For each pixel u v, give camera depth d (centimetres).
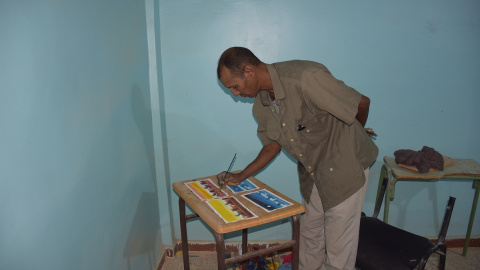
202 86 201
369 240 166
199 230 228
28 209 79
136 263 166
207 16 191
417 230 232
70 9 99
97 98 118
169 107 204
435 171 186
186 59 196
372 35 196
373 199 226
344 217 144
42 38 85
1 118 70
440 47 200
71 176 99
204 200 137
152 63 184
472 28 197
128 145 152
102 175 123
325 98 121
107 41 127
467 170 188
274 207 130
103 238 124
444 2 193
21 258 76
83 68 107
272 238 231
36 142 82
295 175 219
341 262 152
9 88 72
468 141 215
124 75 146
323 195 146
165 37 193
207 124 207
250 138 210
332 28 195
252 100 203
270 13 192
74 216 101
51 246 89
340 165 139
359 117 139
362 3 192
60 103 93
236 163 215
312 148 139
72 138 100
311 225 168
